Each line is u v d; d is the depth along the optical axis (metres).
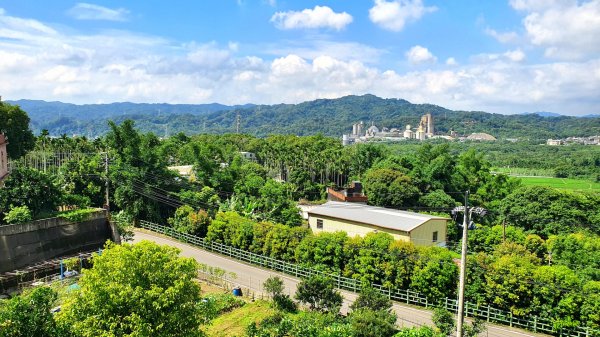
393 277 34.75
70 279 33.97
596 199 53.69
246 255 43.66
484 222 57.81
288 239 41.09
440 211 58.00
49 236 38.00
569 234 44.31
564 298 28.58
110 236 43.38
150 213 54.72
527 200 52.69
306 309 30.73
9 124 52.28
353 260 36.66
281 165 96.12
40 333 14.87
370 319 24.39
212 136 147.25
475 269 32.00
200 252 46.03
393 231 38.81
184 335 17.06
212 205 55.19
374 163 81.88
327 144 109.31
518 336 28.61
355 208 47.06
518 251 36.69
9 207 37.41
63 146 72.50
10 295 31.64
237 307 31.67
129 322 16.09
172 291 16.72
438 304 32.75
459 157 83.75
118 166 54.38
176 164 85.50
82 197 46.78
